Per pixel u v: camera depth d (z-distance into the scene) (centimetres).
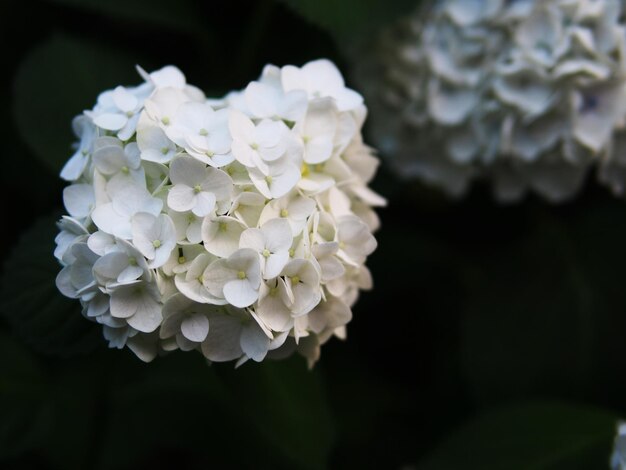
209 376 81
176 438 82
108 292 59
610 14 78
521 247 90
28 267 66
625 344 87
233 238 60
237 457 82
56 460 79
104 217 60
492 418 80
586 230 91
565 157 81
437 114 83
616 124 80
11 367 79
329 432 71
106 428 79
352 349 89
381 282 87
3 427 77
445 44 84
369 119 87
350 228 63
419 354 89
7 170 83
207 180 59
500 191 86
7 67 85
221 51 85
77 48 80
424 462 79
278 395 70
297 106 63
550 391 85
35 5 85
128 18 86
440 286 90
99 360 77
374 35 84
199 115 61
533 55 79
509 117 80
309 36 84
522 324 87
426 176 87
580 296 88
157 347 62
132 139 62
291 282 60
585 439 78
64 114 78
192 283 59
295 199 62
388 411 87
